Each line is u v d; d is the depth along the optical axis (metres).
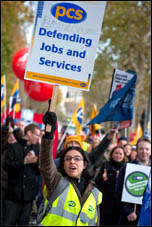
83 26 3.46
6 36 17.48
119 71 5.54
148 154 5.45
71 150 3.58
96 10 3.47
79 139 5.71
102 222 6.41
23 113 10.75
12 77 23.14
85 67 3.45
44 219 3.35
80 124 9.19
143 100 31.09
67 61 3.44
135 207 5.18
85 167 3.65
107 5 18.53
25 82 9.04
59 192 3.38
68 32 3.45
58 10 3.44
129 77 5.53
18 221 5.86
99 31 3.47
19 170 5.73
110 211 6.27
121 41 19.62
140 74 20.91
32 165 5.83
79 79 3.44
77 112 9.16
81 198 3.43
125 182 5.17
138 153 5.50
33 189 5.84
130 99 5.37
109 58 20.75
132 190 5.15
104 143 5.19
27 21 17.25
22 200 5.72
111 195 6.30
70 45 3.45
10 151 5.75
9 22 17.11
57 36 3.43
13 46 19.94
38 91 8.83
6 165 5.68
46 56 3.42
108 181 6.35
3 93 9.01
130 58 20.61
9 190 5.73
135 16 18.23
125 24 18.70
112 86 5.55
